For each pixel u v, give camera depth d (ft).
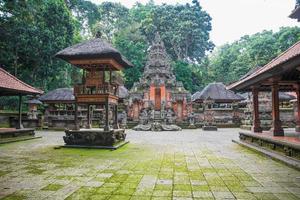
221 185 21.17
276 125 41.98
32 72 122.31
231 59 223.92
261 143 42.34
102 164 30.07
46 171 26.27
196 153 39.19
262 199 17.63
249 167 28.50
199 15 214.28
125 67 54.65
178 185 21.17
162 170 26.89
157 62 136.36
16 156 35.76
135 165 29.50
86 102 46.34
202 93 133.49
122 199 17.71
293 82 49.42
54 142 54.44
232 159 33.73
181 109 131.13
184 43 207.41
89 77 47.55
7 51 107.96
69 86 150.41
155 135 78.23
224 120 126.41
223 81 205.16
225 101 128.26
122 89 139.44
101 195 18.56
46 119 103.50
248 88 58.85
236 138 63.82
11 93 63.77
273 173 25.49
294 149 30.30
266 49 183.73
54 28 116.88
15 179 23.03
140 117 123.85
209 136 73.36
